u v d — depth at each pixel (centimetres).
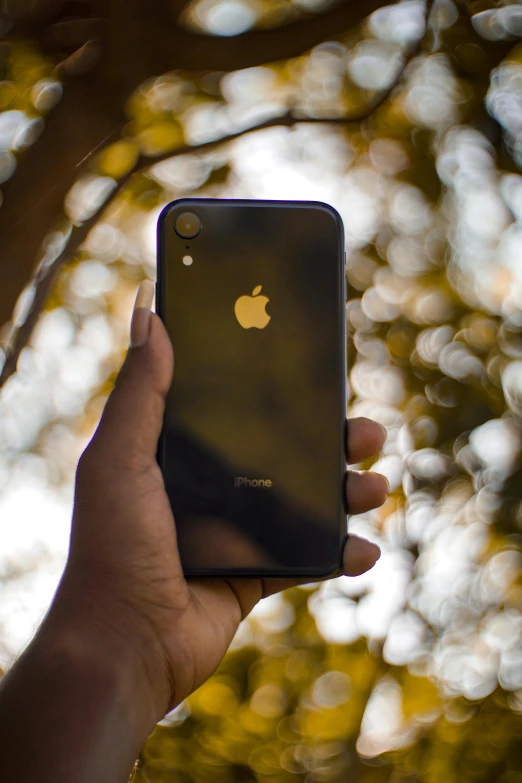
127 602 136
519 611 379
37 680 121
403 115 338
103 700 123
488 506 369
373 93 320
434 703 385
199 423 158
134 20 208
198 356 160
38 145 200
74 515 142
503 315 348
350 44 321
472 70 317
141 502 141
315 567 156
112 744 119
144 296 155
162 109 308
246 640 399
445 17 303
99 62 207
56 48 226
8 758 112
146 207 337
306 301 163
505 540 368
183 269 162
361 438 169
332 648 388
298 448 159
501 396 348
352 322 349
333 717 390
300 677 393
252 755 399
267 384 160
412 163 340
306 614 384
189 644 141
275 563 156
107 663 129
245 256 163
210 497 156
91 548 139
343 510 158
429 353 347
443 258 347
